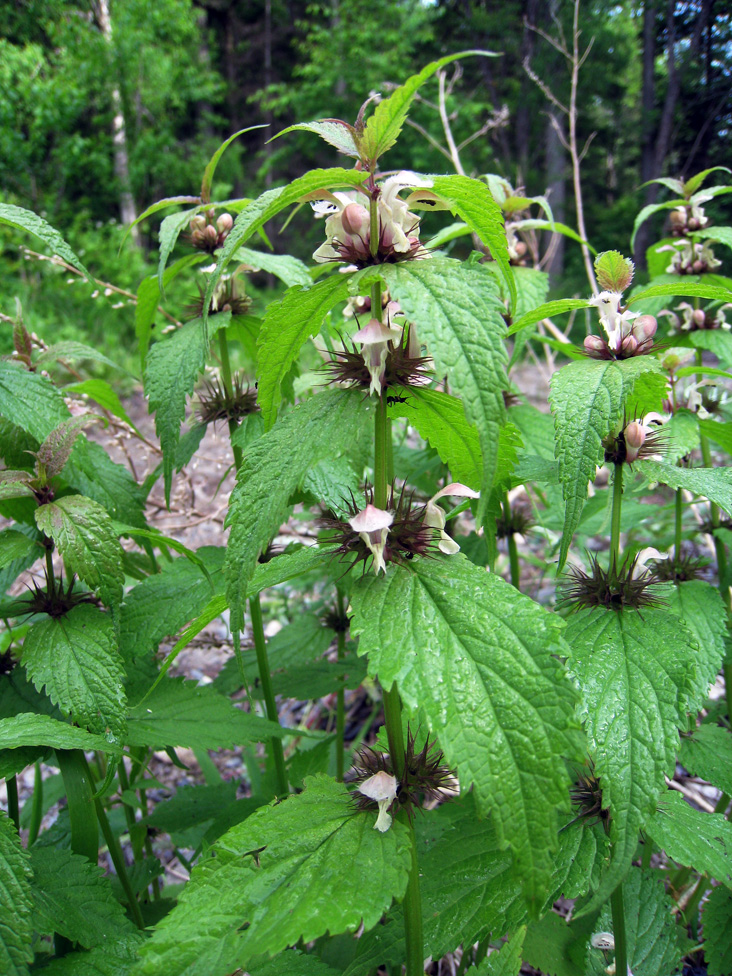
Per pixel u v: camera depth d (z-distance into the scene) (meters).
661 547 0.46
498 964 0.26
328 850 0.24
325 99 3.29
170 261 2.22
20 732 0.28
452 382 0.20
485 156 2.65
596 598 0.30
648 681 0.26
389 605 0.24
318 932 0.21
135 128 3.27
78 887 0.30
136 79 3.07
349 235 0.24
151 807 0.58
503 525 0.47
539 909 0.20
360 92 3.18
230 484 0.98
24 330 0.40
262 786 0.44
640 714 0.26
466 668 0.22
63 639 0.32
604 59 2.22
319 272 0.39
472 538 0.49
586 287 1.83
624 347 0.30
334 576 0.37
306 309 0.25
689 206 0.48
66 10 3.03
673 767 0.25
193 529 0.92
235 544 0.23
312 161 3.97
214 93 4.04
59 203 2.92
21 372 0.36
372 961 0.30
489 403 0.20
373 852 0.24
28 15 3.04
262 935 0.21
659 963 0.33
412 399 0.26
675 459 0.36
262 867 0.23
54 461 0.33
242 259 0.39
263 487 0.23
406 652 0.22
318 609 0.60
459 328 0.21
